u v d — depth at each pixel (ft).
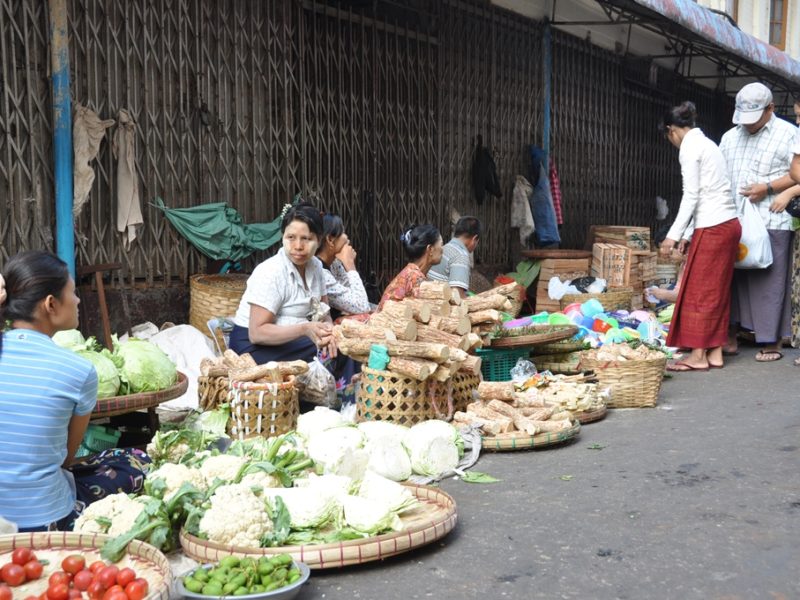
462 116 32.89
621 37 43.04
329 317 17.13
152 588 8.28
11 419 9.89
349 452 12.40
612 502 12.10
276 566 8.82
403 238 19.07
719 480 13.07
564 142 39.24
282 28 25.38
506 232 35.99
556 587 9.32
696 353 23.03
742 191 23.21
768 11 59.82
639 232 35.06
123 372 13.73
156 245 22.72
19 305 10.13
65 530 10.36
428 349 15.14
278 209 25.68
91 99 20.95
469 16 32.83
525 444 14.78
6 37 19.22
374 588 9.34
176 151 22.99
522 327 20.75
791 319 24.22
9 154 19.38
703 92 53.52
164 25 22.48
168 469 10.87
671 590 9.19
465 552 10.34
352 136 27.84
